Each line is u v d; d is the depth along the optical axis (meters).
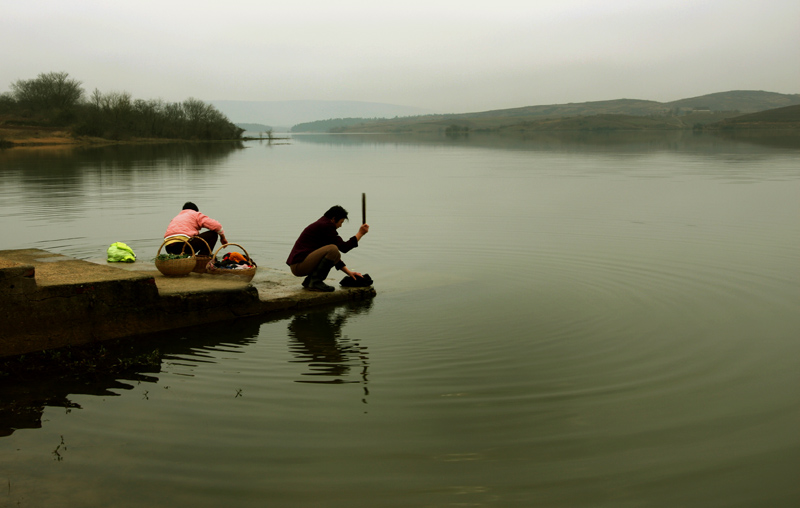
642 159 33.00
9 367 5.07
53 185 19.77
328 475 3.47
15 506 3.16
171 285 6.57
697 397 4.52
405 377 4.89
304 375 4.94
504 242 10.43
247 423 4.09
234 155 43.16
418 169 28.80
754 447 3.78
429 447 3.78
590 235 10.97
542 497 3.27
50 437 3.90
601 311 6.63
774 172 23.09
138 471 3.50
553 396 4.53
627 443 3.84
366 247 10.14
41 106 75.81
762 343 5.62
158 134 76.50
